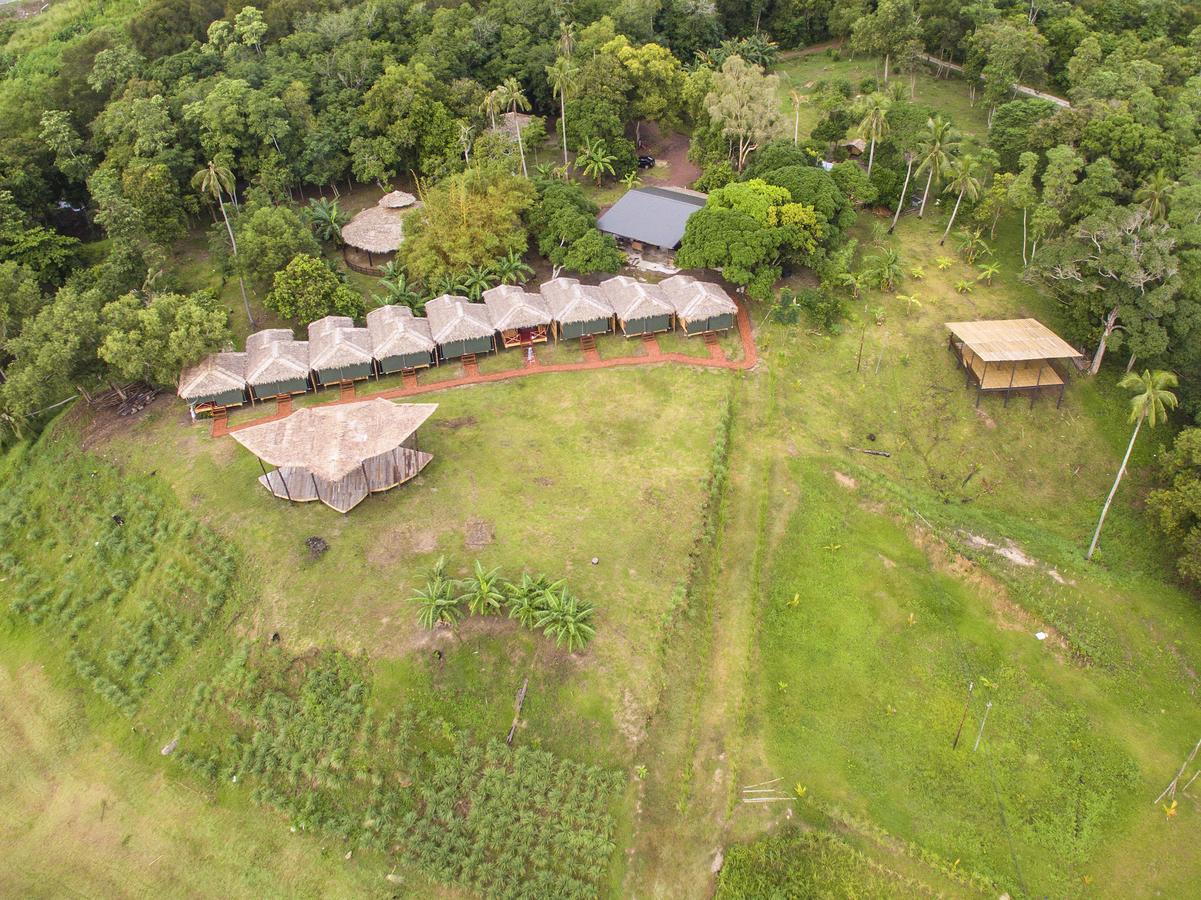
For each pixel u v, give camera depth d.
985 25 89.62
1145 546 49.94
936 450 55.69
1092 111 69.50
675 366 60.16
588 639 41.72
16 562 51.72
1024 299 65.75
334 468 47.09
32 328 55.06
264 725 41.16
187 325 55.72
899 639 44.78
